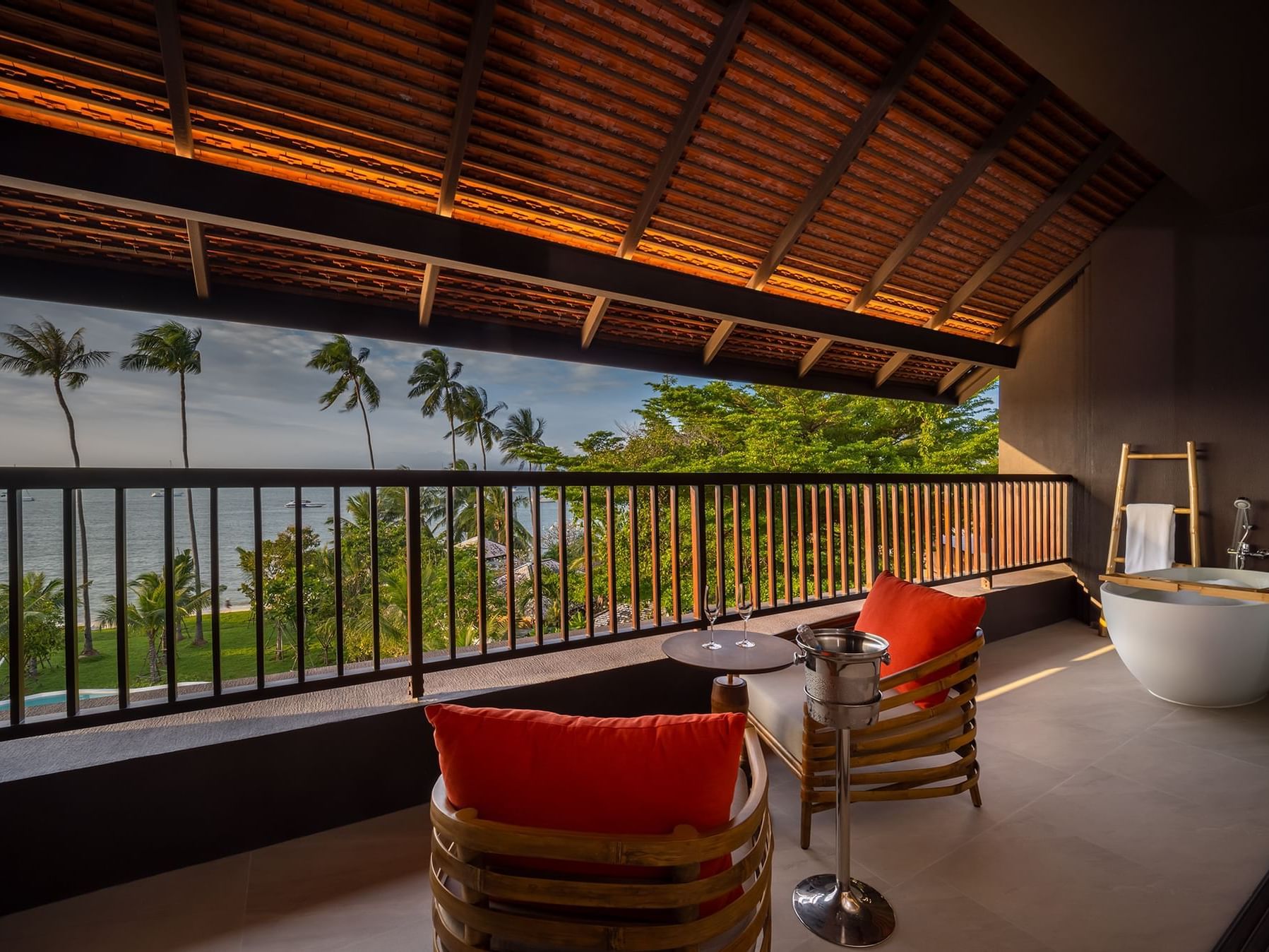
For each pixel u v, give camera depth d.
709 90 3.56
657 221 4.25
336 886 2.01
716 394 15.80
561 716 1.13
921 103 4.11
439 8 2.97
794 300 4.98
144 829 2.02
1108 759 2.93
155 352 28.61
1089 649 4.78
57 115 2.92
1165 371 5.27
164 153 2.87
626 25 3.28
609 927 1.00
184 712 2.33
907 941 1.77
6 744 2.07
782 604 3.90
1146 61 3.12
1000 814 2.46
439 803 1.12
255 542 2.33
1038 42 3.02
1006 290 5.93
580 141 3.68
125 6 2.68
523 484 2.90
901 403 14.27
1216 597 3.96
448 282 4.18
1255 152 3.91
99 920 1.84
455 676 2.82
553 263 3.94
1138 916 1.87
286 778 2.23
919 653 2.35
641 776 1.04
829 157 4.24
